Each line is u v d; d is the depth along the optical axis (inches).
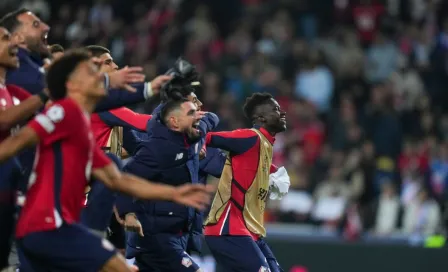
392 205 1822.1
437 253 1643.7
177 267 991.6
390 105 2191.2
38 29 882.1
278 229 1766.7
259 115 1057.5
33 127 725.9
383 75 2399.1
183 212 986.1
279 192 1113.4
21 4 2373.3
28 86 852.6
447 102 2347.4
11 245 817.5
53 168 734.5
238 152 1030.4
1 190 786.8
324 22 2527.1
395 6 2578.7
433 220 1787.6
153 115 960.3
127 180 768.9
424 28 2498.8
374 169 1914.4
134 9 2488.9
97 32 2242.9
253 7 2486.5
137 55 2265.0
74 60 753.6
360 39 2466.8
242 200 1040.8
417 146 2062.0
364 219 1829.5
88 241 740.0
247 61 2289.6
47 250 730.2
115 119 955.3
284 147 2052.2
